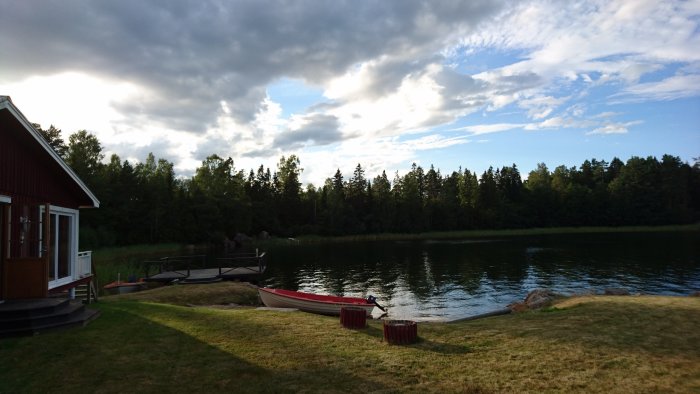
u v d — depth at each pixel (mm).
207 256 54250
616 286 27641
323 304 16469
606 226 107438
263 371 7465
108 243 61656
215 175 84938
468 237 90188
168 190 77750
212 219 77312
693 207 114938
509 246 61656
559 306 13852
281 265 43094
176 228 73312
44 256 11211
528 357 8039
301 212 96375
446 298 25031
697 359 7637
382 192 105938
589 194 110000
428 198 113500
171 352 8531
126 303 14164
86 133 67250
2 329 9461
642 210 106500
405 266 40781
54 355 8266
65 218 15156
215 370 7531
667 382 6664
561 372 7207
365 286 29766
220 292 21469
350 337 9766
